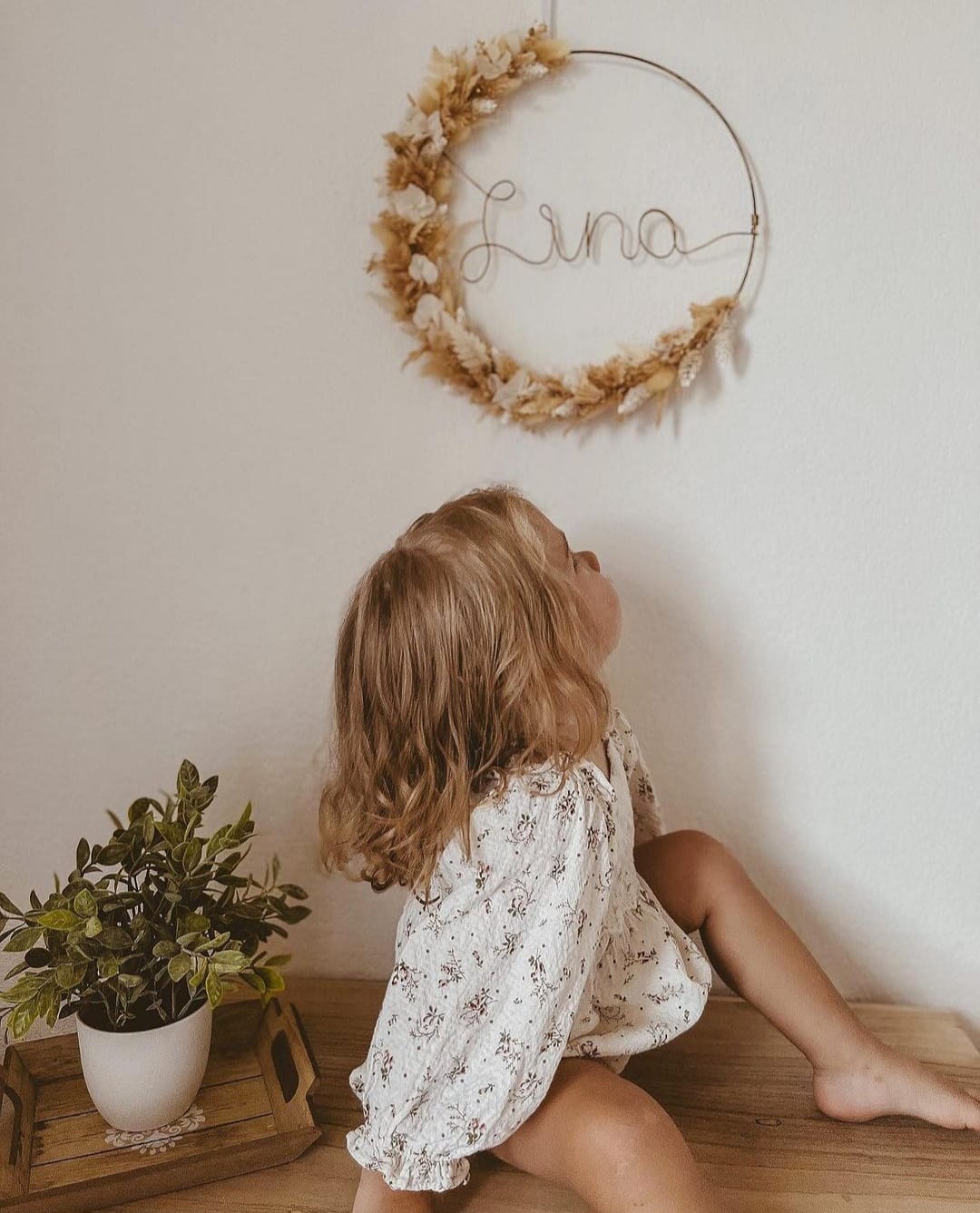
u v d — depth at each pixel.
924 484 1.21
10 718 1.34
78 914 1.03
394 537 1.28
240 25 1.18
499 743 1.04
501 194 1.20
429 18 1.17
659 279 1.20
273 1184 1.06
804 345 1.20
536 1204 1.04
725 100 1.15
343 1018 1.30
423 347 1.18
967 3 1.11
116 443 1.28
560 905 1.01
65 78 1.20
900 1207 1.01
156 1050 1.07
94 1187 1.02
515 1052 0.99
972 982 1.34
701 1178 0.97
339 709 1.11
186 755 1.35
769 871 1.34
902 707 1.27
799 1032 1.15
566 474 1.25
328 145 1.20
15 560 1.31
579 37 1.16
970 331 1.17
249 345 1.25
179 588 1.31
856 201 1.16
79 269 1.24
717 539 1.25
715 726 1.30
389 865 1.08
